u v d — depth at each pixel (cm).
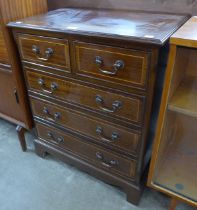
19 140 140
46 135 125
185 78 94
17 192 116
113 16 101
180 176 97
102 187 118
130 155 96
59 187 118
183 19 92
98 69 83
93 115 97
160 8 102
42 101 112
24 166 130
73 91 97
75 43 83
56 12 115
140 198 110
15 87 116
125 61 75
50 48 91
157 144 86
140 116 84
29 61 102
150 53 70
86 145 110
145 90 77
